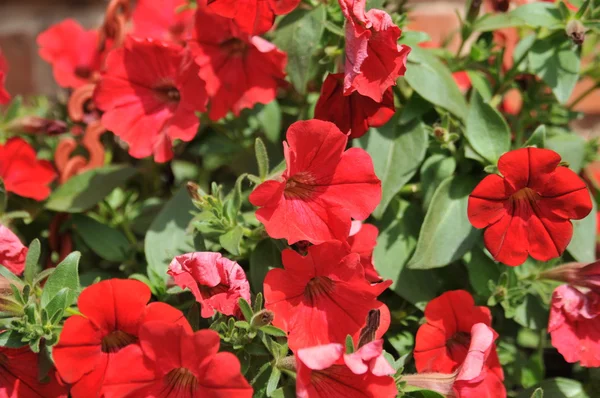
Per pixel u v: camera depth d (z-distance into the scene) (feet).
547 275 2.13
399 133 2.18
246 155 2.38
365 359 1.86
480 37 2.32
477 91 2.15
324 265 1.93
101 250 2.28
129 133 2.20
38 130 2.40
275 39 2.20
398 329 2.19
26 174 2.30
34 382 1.96
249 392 1.83
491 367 2.06
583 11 2.18
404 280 2.16
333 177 1.99
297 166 1.97
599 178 2.60
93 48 2.58
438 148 2.19
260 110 2.34
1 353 1.96
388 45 2.01
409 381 2.00
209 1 2.05
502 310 2.25
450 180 2.15
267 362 1.98
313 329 1.94
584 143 2.33
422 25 3.19
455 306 2.06
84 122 2.44
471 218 2.01
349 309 1.95
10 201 2.31
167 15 2.53
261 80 2.18
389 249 2.18
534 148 1.95
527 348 2.48
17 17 3.51
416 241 2.19
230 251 2.02
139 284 1.89
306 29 2.18
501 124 2.14
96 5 3.49
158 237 2.16
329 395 1.90
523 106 2.36
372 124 2.09
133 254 2.28
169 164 2.54
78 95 2.41
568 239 2.01
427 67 2.19
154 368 1.87
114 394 1.86
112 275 2.29
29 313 1.93
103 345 1.93
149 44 2.17
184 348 1.84
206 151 2.40
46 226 2.38
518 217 2.02
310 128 1.94
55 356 1.86
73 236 2.35
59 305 1.93
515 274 2.14
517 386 2.37
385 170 2.15
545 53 2.23
